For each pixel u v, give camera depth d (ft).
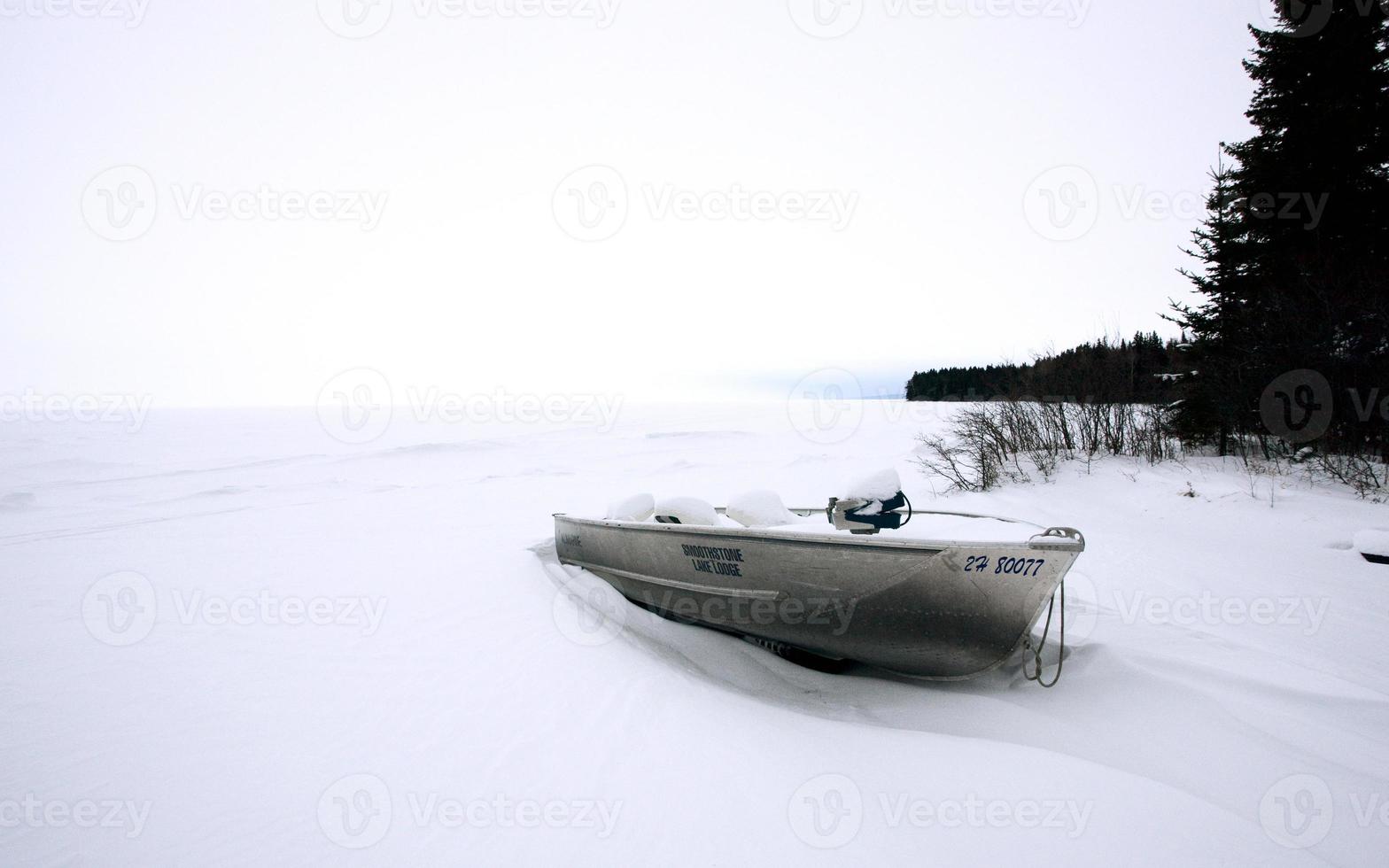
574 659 13.00
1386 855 6.70
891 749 9.48
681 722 10.34
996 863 6.84
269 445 72.28
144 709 10.54
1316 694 9.91
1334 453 27.43
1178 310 36.06
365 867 6.79
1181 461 31.04
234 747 9.34
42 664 12.43
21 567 21.03
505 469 51.47
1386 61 30.35
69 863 6.82
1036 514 25.27
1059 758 8.90
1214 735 9.18
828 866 6.81
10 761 8.93
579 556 20.10
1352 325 27.17
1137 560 18.25
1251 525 21.06
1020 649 12.57
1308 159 31.30
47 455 60.64
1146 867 6.67
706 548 14.69
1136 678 11.10
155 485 43.21
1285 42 31.19
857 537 11.96
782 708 11.77
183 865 6.82
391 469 51.26
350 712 10.48
